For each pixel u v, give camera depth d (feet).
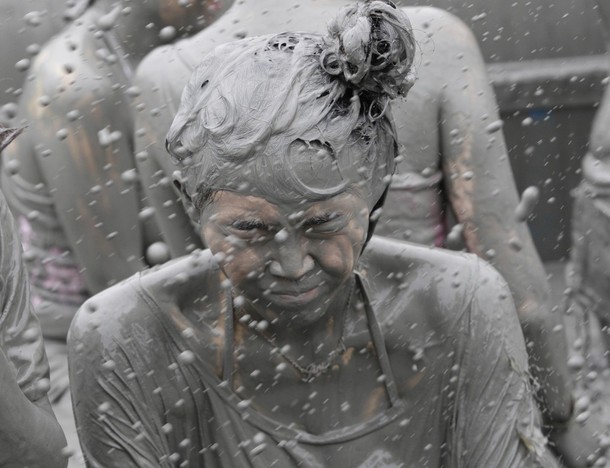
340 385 13.66
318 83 11.85
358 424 13.75
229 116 11.69
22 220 26.78
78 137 24.86
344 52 11.78
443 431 14.03
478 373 13.79
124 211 25.32
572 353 28.02
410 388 13.76
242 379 13.58
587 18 36.76
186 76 20.66
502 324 13.85
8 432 13.03
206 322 13.53
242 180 11.68
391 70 12.05
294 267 12.03
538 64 37.01
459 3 36.32
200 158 11.89
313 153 11.65
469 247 22.16
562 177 38.01
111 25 25.04
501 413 13.87
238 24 20.54
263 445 13.69
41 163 25.40
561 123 37.60
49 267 26.73
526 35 36.91
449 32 21.50
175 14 24.89
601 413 25.05
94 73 24.90
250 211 11.79
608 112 28.66
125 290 13.61
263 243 12.01
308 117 11.67
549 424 23.54
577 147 37.83
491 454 13.85
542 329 22.41
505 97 37.06
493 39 36.86
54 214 26.25
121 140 25.13
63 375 26.23
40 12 33.40
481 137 21.47
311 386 13.60
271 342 13.35
